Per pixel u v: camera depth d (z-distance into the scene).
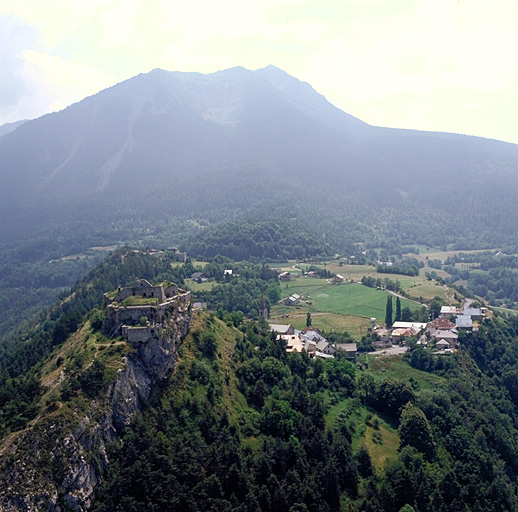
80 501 105.25
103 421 117.94
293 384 174.75
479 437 171.38
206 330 175.88
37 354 186.75
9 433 107.25
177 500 112.31
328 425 162.75
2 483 98.50
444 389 199.12
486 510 144.88
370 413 177.38
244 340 196.38
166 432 130.00
